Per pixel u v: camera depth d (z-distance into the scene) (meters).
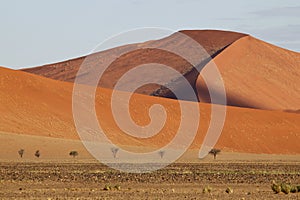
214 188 110.81
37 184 119.25
